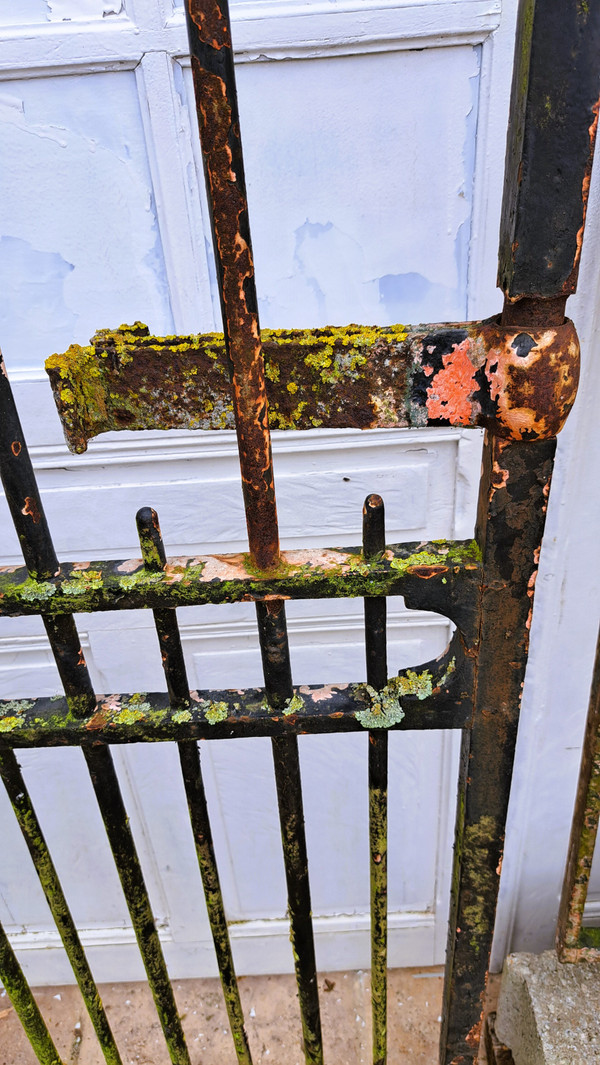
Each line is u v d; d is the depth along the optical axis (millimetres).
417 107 1028
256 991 1803
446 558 729
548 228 568
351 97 1026
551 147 544
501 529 706
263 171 1073
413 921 1759
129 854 931
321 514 1294
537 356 603
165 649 769
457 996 1033
